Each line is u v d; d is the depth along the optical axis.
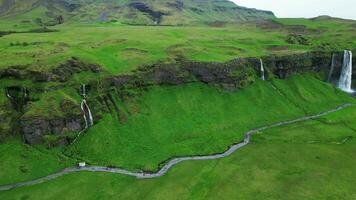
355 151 130.00
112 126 136.50
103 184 108.19
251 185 106.62
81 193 103.62
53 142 124.62
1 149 118.81
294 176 111.62
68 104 132.38
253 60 192.00
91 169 117.19
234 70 177.00
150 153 128.00
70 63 146.25
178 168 118.12
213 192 103.25
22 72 136.25
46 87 134.12
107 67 153.50
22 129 124.19
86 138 130.25
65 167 117.69
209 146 134.50
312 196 100.12
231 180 110.00
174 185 107.44
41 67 139.25
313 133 147.88
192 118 151.50
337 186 105.25
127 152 127.38
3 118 124.00
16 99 132.25
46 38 198.12
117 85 148.62
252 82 183.25
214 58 178.25
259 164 120.44
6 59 146.50
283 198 99.56
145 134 137.38
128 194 103.06
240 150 132.62
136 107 147.12
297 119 166.25
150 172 116.06
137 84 153.62
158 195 102.06
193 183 108.44
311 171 114.81
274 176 112.00
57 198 101.19
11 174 111.88
